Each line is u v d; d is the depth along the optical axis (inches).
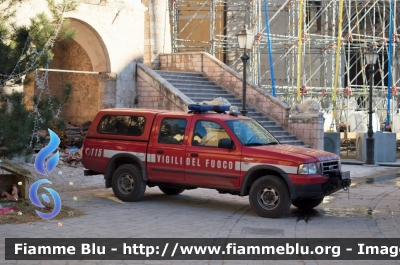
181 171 470.3
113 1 872.9
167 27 1081.4
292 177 425.4
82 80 951.6
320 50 1162.6
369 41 1170.6
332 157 454.3
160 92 879.7
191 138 470.3
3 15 497.0
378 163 885.8
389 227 403.5
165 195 541.6
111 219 415.2
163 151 479.5
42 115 411.8
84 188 570.6
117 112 513.7
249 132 467.5
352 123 1165.1
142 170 488.4
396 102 1293.1
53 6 448.5
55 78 962.7
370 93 866.1
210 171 457.1
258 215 445.7
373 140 864.3
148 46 1043.9
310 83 1223.5
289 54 1178.6
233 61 1244.5
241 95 936.9
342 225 410.6
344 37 1214.9
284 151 439.8
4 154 401.1
